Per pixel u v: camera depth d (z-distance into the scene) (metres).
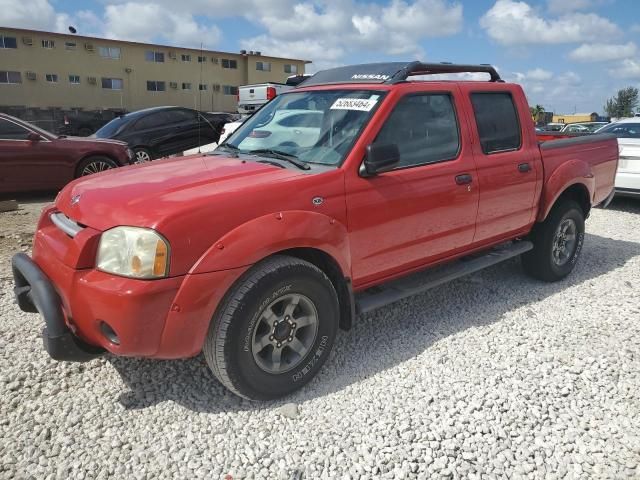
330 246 3.07
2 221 7.16
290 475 2.50
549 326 4.07
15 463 2.53
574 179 4.86
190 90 43.72
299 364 3.08
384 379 3.30
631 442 2.75
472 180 3.96
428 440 2.74
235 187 2.87
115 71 40.41
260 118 4.23
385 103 3.50
